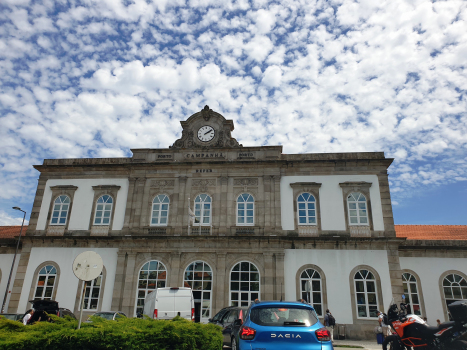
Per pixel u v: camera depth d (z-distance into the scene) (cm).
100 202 2770
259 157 2748
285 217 2591
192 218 2570
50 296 2544
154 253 2561
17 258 2778
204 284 2464
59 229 2714
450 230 2938
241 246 2514
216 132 2855
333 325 2152
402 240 2427
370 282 2394
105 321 955
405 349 1077
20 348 801
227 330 1445
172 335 904
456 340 894
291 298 2392
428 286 2555
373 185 2623
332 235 2525
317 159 2702
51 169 2886
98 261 1120
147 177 2777
